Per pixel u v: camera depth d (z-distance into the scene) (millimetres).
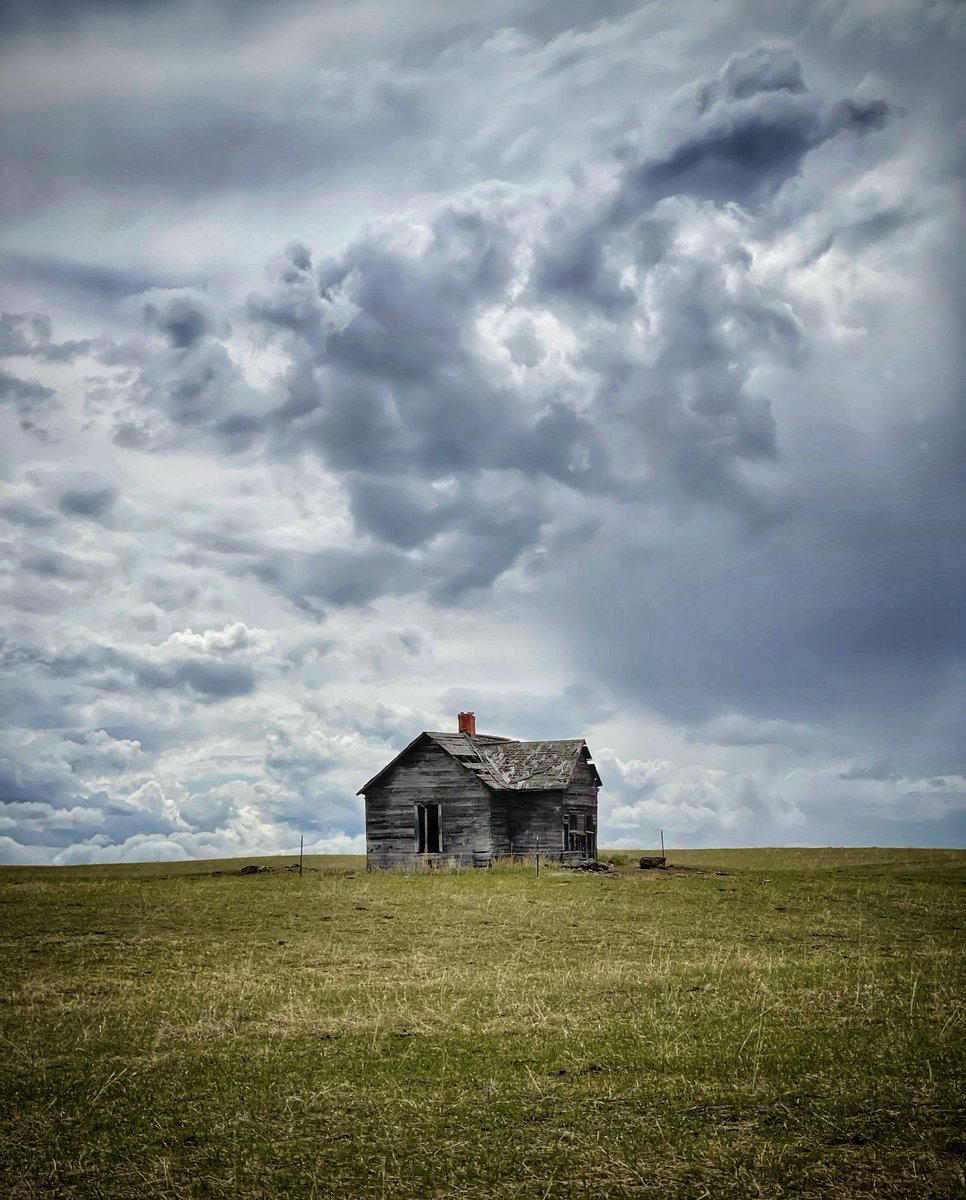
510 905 32562
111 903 32781
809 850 66875
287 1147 10281
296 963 22484
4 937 26016
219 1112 11469
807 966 20531
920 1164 9094
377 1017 16297
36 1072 13328
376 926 28203
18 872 53375
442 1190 9086
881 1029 14156
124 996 18891
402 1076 12742
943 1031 13820
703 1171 9219
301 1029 15602
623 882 39500
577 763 57094
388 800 54344
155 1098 12070
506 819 54125
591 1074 12500
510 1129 10578
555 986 18859
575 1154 9781
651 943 24875
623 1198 8742
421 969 21453
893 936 25672
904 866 47344
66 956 23406
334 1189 9188
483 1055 13664
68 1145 10461
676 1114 10789
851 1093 11156
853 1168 9078
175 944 25156
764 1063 12555
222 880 42562
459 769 53125
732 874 44375
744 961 21484
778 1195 8625
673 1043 13836
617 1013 16188
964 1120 10164
